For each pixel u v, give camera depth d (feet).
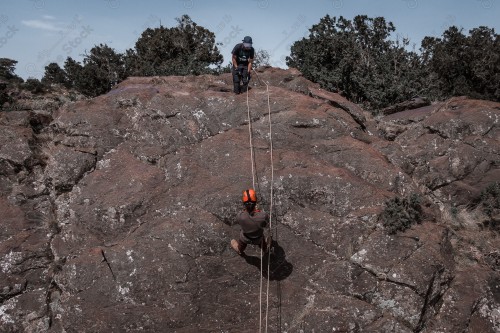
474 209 37.50
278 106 38.99
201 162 34.50
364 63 67.87
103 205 31.32
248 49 40.40
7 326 27.04
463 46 69.05
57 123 37.37
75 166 34.04
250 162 33.81
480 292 28.91
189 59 67.21
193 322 26.61
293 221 30.73
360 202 31.58
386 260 28.53
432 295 28.04
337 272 28.35
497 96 63.10
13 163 34.78
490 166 38.58
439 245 30.01
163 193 32.12
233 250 29.40
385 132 44.06
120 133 36.88
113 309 26.63
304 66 70.13
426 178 38.81
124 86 46.14
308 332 26.20
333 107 41.11
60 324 26.94
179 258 28.27
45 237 30.91
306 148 36.22
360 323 26.40
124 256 28.19
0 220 31.40
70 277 27.94
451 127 40.96
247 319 27.09
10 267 28.94
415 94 61.57
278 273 28.84
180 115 37.81
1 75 69.87
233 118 38.32
